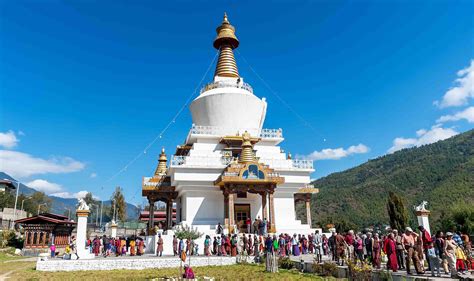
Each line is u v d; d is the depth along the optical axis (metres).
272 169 32.69
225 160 35.59
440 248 17.58
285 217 36.25
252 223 34.53
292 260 22.92
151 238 33.38
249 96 40.22
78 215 26.39
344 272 17.92
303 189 40.56
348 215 101.44
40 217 41.97
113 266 24.50
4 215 78.25
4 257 37.34
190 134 38.91
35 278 20.75
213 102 39.56
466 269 16.86
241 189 31.84
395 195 42.03
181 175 34.22
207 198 35.16
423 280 14.90
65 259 26.19
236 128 39.53
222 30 45.09
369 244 19.97
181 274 20.56
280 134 40.47
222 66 44.34
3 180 97.00
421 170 118.06
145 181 38.59
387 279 15.55
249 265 24.09
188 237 28.28
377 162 165.00
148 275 21.31
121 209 88.12
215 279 18.84
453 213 41.66
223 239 27.62
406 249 16.72
